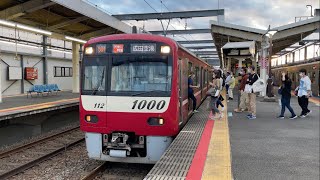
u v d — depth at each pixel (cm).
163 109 686
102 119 708
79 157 912
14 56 2331
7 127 1168
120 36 727
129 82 708
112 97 704
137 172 750
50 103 1548
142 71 708
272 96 1786
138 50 715
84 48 745
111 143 699
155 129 685
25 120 1250
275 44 2955
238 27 2114
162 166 523
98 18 1681
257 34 2134
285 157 670
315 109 1450
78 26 1983
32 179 723
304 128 984
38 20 1772
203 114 1178
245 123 1070
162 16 2542
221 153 606
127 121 696
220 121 1010
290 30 2130
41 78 2680
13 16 1466
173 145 669
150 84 700
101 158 721
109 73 718
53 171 782
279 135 886
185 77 902
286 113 1313
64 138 1220
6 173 739
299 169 590
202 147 652
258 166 607
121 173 743
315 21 2073
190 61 1041
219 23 2145
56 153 959
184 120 902
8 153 960
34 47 2584
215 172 492
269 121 1112
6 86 2259
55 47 2508
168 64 701
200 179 459
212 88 1066
